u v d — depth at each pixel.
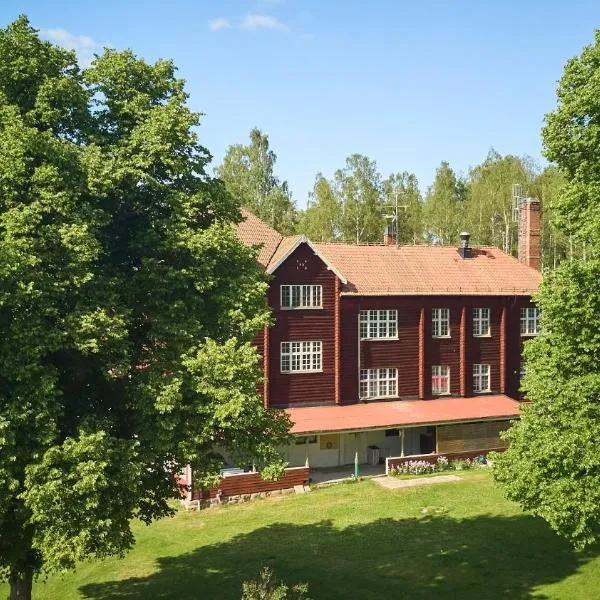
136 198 22.53
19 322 17.98
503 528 30.62
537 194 92.31
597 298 21.08
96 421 19.47
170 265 22.36
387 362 44.78
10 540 19.20
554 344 22.70
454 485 37.97
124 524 18.58
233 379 20.36
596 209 22.34
